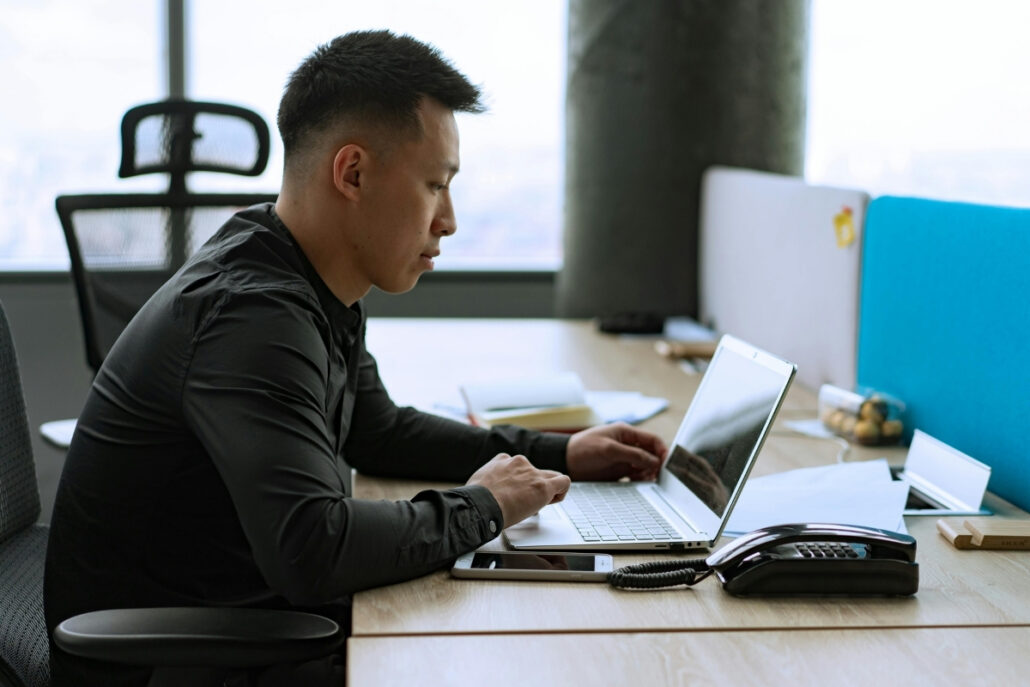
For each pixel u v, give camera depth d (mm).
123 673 1229
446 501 1281
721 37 3104
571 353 2629
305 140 1342
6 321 1599
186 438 1254
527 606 1166
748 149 3154
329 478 1185
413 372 2385
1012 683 999
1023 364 1562
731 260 2889
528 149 3904
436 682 989
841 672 1017
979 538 1375
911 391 1892
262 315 1228
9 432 1586
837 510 1474
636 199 3168
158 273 2330
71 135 3773
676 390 2275
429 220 1367
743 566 1212
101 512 1294
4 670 1344
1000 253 1620
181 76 3744
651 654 1052
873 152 3244
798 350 2436
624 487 1596
